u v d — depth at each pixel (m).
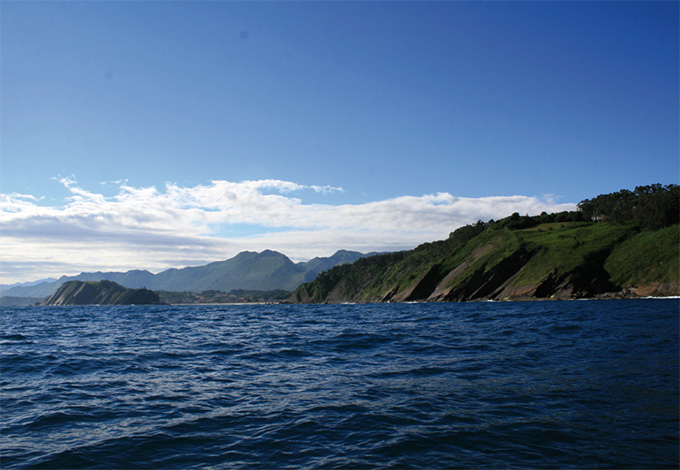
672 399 11.73
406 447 8.94
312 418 11.05
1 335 37.75
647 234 151.50
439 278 191.75
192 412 11.90
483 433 9.65
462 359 19.33
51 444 9.48
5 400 13.49
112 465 8.31
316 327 42.06
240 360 20.94
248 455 8.73
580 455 8.34
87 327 48.22
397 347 24.23
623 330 29.61
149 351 24.70
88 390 14.80
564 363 17.56
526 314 55.19
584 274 141.50
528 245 166.62
